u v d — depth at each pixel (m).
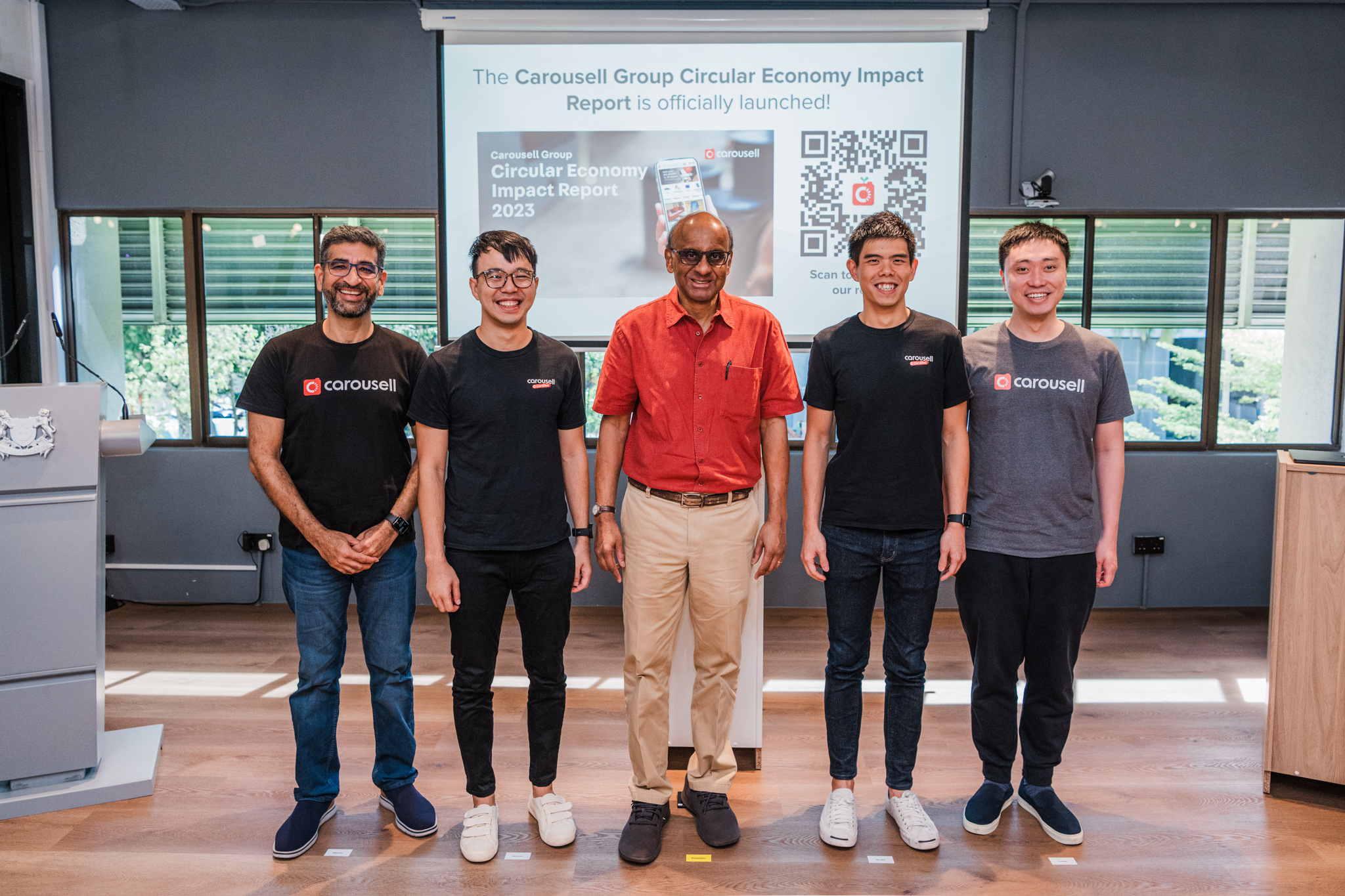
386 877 1.84
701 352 1.87
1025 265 1.89
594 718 2.71
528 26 3.49
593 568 4.00
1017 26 3.76
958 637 3.59
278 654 3.34
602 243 3.66
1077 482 1.92
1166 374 4.03
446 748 2.49
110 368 4.08
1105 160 3.85
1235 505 3.98
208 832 2.01
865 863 1.89
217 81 3.87
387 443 1.94
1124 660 3.28
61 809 2.11
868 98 3.57
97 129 3.90
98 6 3.83
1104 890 1.79
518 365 1.86
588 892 1.78
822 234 3.64
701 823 2.00
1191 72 3.82
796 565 4.01
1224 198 3.87
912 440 1.88
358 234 1.88
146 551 4.04
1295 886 1.81
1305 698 2.14
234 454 4.00
